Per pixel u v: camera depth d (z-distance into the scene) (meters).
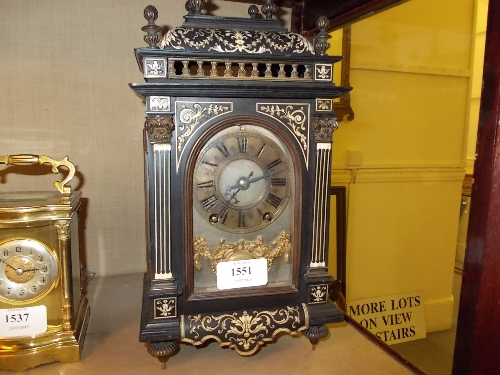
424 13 1.30
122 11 1.18
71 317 0.81
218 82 0.74
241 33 0.77
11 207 0.73
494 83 0.60
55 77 1.15
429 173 1.24
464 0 1.19
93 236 1.24
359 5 1.01
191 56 0.74
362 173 1.39
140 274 1.29
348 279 1.38
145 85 0.71
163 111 0.74
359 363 0.83
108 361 0.82
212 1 1.25
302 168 0.81
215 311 0.81
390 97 1.38
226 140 0.78
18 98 1.13
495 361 0.62
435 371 0.89
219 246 0.81
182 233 0.78
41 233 0.78
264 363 0.83
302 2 1.26
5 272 0.76
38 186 1.17
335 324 1.01
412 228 1.28
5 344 0.77
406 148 1.37
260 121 0.78
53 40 1.13
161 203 0.76
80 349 0.83
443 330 1.06
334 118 0.81
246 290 0.82
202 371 0.79
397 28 1.37
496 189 0.61
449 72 1.20
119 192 1.25
